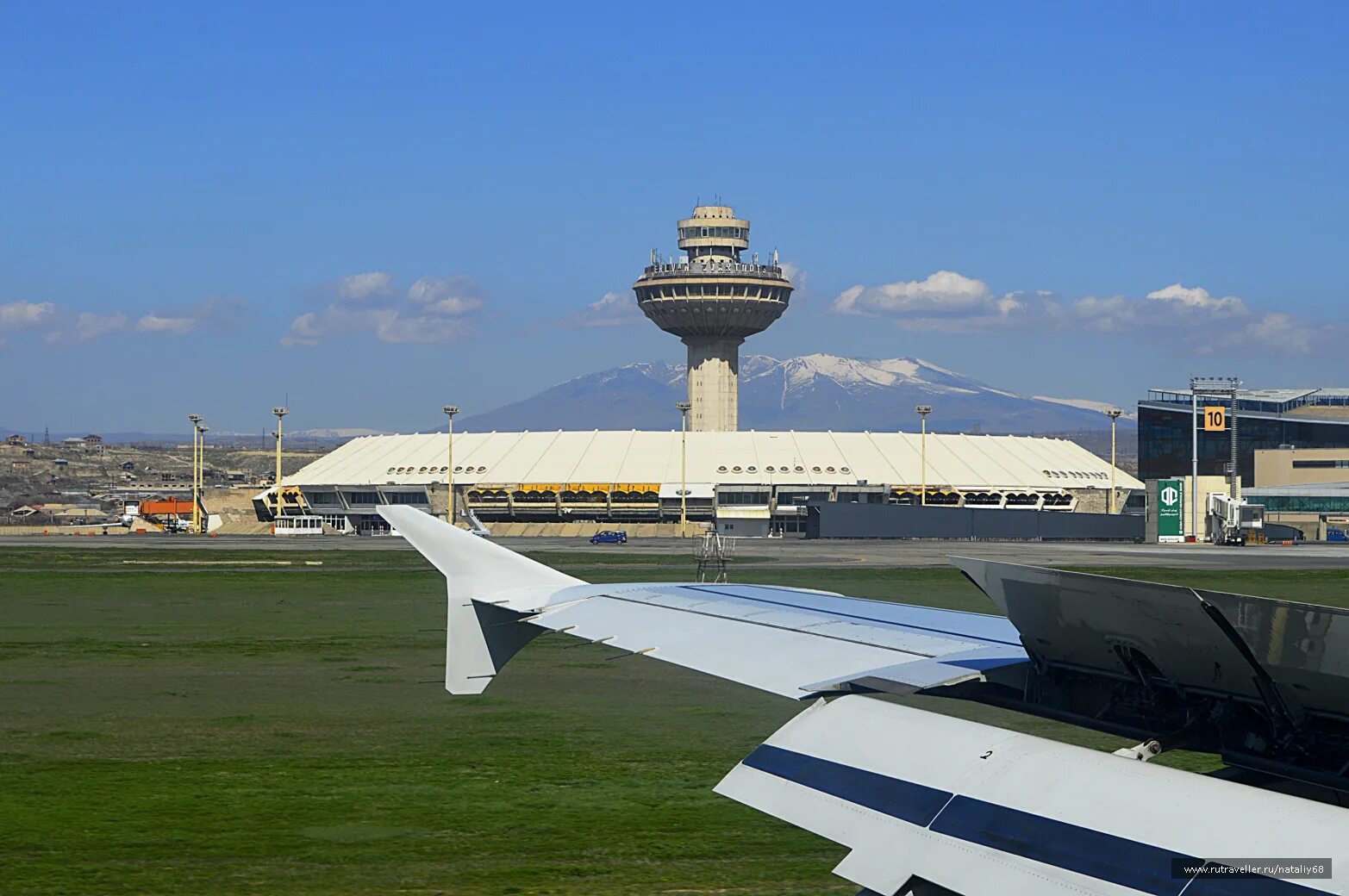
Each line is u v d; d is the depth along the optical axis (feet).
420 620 161.27
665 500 621.72
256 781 69.97
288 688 104.12
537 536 594.24
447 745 80.12
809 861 54.49
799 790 26.78
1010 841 22.93
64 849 56.54
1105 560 329.11
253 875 52.49
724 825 60.44
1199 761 63.98
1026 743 25.84
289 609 177.06
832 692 34.35
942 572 265.34
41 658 123.34
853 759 27.30
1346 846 19.92
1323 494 554.87
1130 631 28.94
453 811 63.26
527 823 60.90
